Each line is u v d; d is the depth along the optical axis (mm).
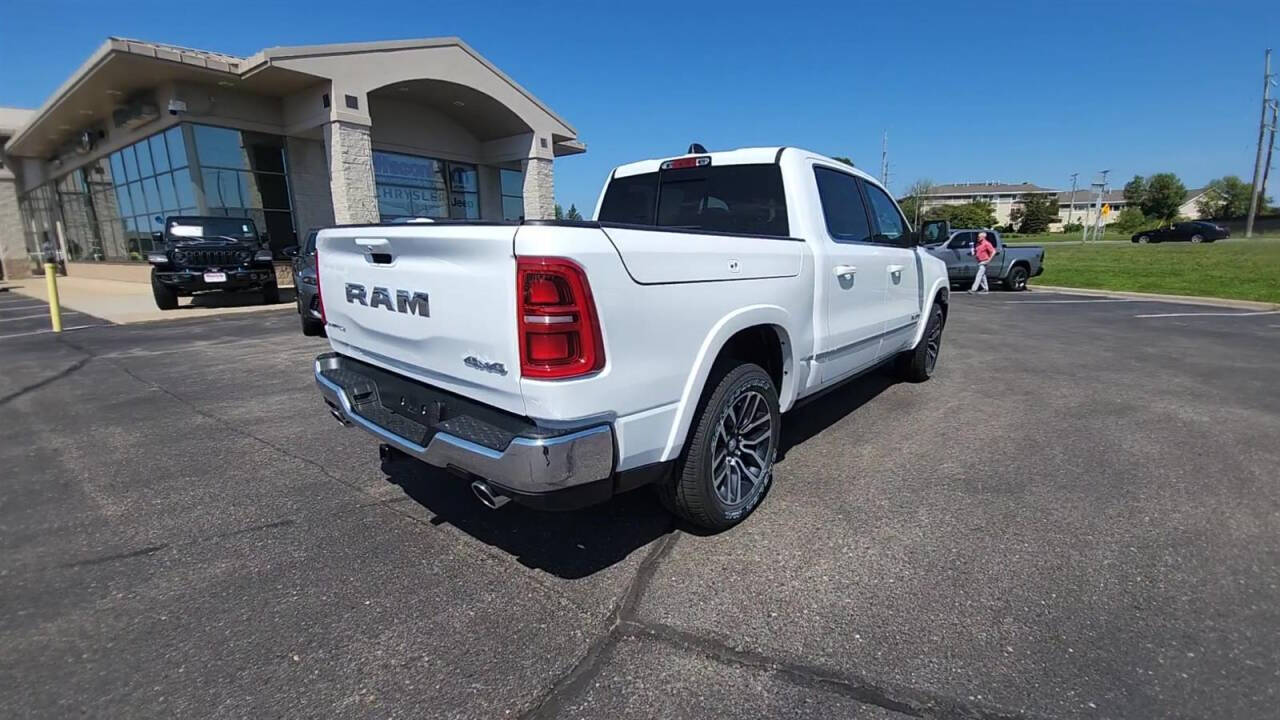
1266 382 6203
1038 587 2664
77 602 2643
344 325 3451
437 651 2320
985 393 5797
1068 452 4234
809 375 3809
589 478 2432
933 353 6395
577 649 2324
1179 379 6352
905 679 2145
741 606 2566
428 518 3373
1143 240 50062
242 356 7949
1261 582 2688
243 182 16406
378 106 18344
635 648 2324
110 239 22141
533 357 2314
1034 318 11398
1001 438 4527
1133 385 6102
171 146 16141
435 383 2850
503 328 2389
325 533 3219
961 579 2732
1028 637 2348
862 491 3641
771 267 3266
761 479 3377
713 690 2111
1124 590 2635
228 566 2912
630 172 4770
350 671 2221
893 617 2477
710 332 2852
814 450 4312
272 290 14141
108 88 15758
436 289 2648
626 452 2557
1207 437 4516
